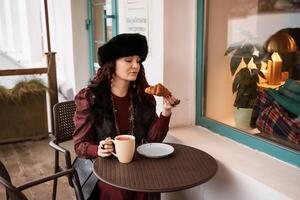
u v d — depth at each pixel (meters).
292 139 1.62
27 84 3.85
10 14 6.65
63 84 4.77
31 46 5.82
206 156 1.56
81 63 4.30
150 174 1.36
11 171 3.12
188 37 2.14
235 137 1.92
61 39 4.79
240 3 1.87
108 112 1.69
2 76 3.79
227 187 1.63
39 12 5.77
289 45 1.60
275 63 1.69
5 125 3.87
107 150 1.50
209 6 2.05
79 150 1.66
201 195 1.82
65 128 2.14
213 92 2.12
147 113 1.78
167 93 1.68
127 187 1.25
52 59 3.97
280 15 1.63
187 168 1.42
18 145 3.87
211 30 2.06
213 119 2.13
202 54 2.12
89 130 1.70
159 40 2.12
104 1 3.53
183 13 2.10
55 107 2.11
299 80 1.57
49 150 3.69
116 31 3.11
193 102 2.23
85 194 1.69
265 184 1.42
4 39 7.11
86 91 1.70
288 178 1.47
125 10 2.53
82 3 4.14
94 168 1.41
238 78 1.93
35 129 4.02
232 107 1.99
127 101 1.77
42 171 3.12
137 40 1.63
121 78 1.69
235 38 1.93
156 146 1.64
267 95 1.75
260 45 1.78
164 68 2.12
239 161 1.65
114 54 1.62
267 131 1.76
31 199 2.62
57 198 2.63
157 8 2.11
